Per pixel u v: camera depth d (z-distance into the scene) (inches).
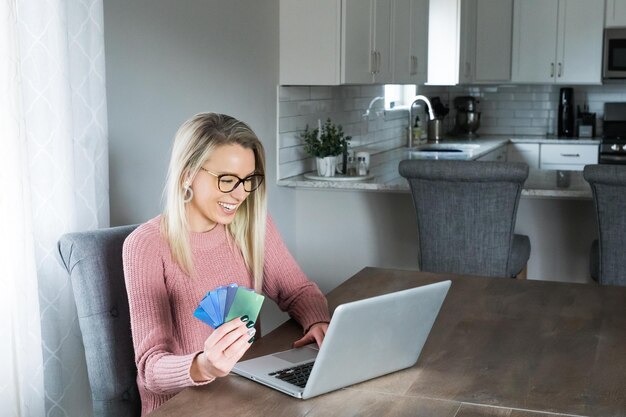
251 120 152.6
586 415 59.9
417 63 201.3
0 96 83.0
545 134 272.1
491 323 83.5
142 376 68.3
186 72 130.0
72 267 79.7
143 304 71.7
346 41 159.0
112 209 114.1
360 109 206.1
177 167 73.9
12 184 84.2
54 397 96.4
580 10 248.1
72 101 97.7
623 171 121.6
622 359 72.3
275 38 160.9
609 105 260.2
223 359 61.7
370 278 102.0
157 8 121.2
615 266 127.6
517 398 63.2
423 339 70.6
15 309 85.3
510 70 256.4
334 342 61.8
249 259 80.7
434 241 135.6
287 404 62.1
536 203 157.4
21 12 89.2
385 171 178.7
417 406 61.7
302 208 170.7
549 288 97.3
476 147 230.1
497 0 246.2
